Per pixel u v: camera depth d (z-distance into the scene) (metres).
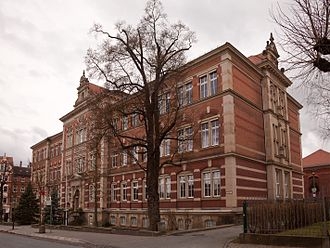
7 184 106.56
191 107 38.16
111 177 51.72
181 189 38.50
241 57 37.38
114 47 29.28
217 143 35.50
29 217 56.56
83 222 53.88
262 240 18.00
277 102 43.38
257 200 19.77
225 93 35.03
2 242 26.02
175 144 38.72
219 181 34.50
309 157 70.88
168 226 36.81
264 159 39.31
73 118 61.53
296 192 47.53
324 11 13.61
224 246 18.11
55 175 68.69
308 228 18.31
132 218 46.66
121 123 37.84
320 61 13.88
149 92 29.22
